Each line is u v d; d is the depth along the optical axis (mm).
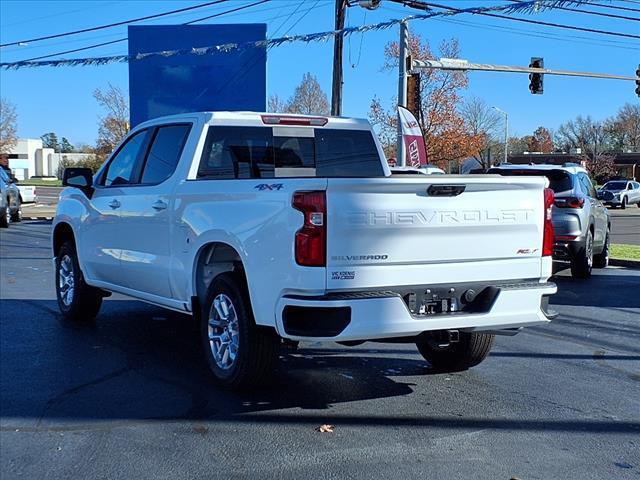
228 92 20141
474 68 20719
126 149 7391
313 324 4703
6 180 24734
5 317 8555
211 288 5703
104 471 4164
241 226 5238
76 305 8180
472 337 6078
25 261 14477
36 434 4746
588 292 11203
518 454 4453
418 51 37719
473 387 5891
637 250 17422
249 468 4199
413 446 4562
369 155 7391
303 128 6984
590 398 5621
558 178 12461
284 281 4840
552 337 7906
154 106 20281
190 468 4199
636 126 87250
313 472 4145
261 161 6672
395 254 4875
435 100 39156
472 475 4121
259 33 19891
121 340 7383
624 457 4422
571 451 4512
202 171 6250
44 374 6121
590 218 12711
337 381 6035
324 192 4684
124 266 7035
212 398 5504
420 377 6191
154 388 5750
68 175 7629
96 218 7539
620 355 7070
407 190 4879
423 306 5023
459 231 5082
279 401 5453
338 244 4715
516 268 5383
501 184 5211
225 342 5625
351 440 4656
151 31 20109
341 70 19750
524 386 5938
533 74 22109
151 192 6531
